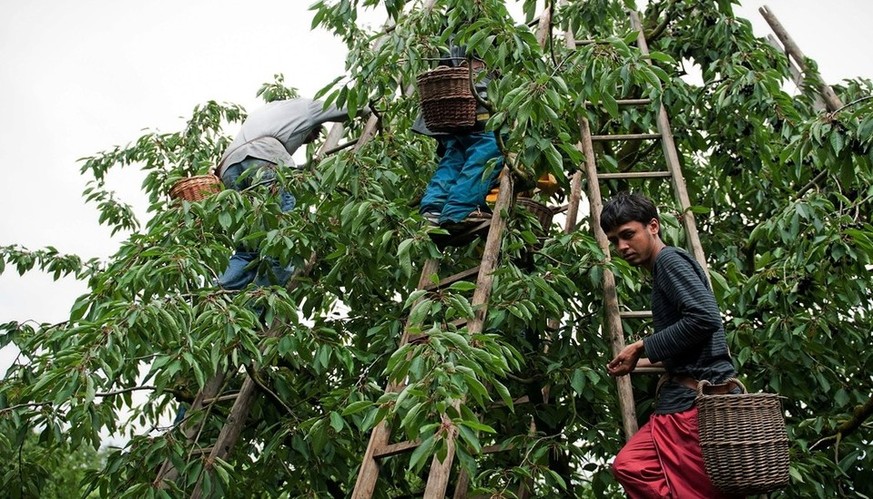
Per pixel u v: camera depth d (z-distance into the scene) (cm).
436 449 307
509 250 454
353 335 574
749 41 643
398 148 584
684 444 319
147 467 469
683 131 645
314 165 521
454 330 357
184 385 555
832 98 632
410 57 450
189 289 485
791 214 498
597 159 574
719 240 675
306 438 450
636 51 418
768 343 543
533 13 459
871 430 532
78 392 409
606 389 499
